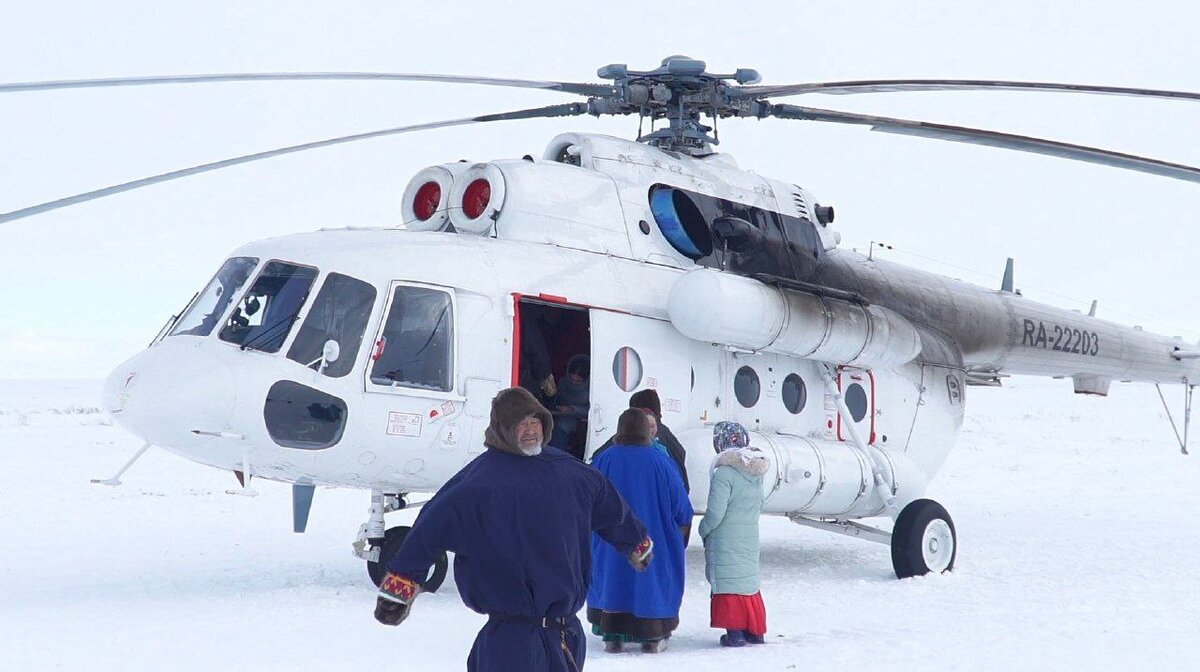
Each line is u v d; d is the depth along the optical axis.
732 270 34.41
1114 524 48.31
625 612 22.02
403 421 27.28
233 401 25.77
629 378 30.77
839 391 36.53
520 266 29.64
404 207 32.28
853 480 34.38
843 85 30.25
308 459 26.72
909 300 39.91
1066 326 46.41
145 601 27.08
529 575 12.98
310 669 20.06
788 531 48.62
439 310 28.11
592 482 13.66
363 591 28.58
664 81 33.62
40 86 24.30
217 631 23.30
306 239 28.73
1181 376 53.66
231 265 28.73
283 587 29.59
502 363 28.78
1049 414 156.38
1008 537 43.31
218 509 51.00
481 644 13.11
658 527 22.31
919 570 33.44
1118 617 25.02
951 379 41.06
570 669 13.16
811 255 36.56
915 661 20.27
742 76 33.03
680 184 33.97
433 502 13.15
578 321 31.75
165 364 26.42
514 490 13.05
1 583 30.39
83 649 21.56
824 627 24.80
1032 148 29.34
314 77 27.38
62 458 74.62
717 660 21.03
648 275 32.34
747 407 33.84
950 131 29.80
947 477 74.75
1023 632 23.09
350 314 27.25
